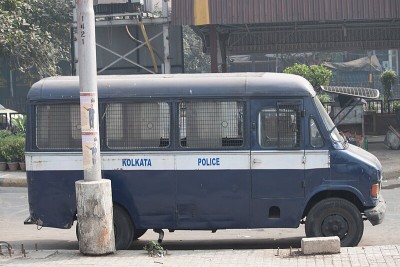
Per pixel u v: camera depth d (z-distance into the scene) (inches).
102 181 469.1
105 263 438.6
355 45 1542.8
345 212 497.0
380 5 1092.5
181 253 474.9
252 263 432.5
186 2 1117.1
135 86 510.0
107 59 1234.0
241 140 501.4
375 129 1524.4
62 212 516.7
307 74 1838.1
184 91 504.7
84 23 467.8
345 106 548.4
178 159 505.0
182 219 507.8
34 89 518.9
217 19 1110.4
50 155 515.2
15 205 812.6
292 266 419.2
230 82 504.4
